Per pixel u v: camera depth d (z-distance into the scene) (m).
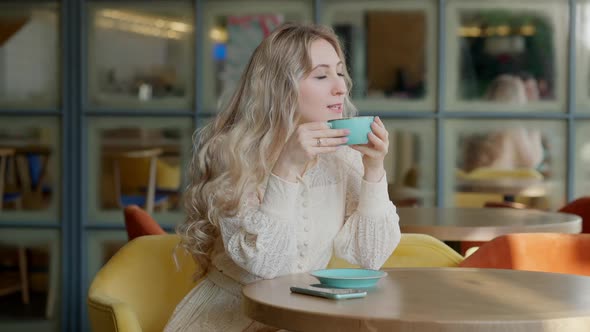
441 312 1.53
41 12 4.77
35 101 4.79
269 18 4.67
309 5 4.64
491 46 4.59
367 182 2.08
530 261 2.48
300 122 2.15
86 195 4.80
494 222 3.28
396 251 2.56
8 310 4.84
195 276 2.23
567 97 4.57
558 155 4.60
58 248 4.82
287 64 2.12
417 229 3.19
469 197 4.63
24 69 4.79
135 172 4.77
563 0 4.55
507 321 1.46
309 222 2.10
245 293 1.74
